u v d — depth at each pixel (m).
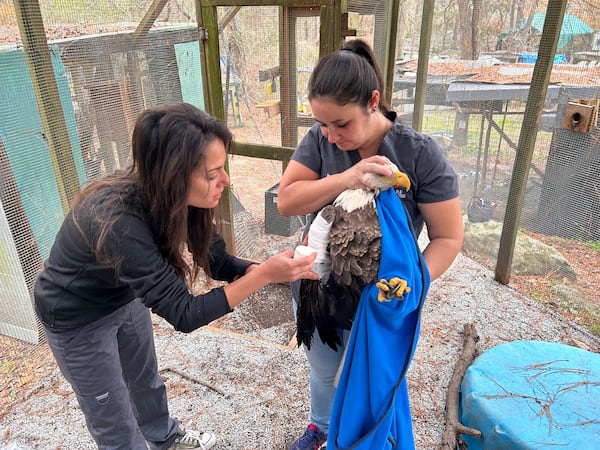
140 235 1.24
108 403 1.61
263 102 3.16
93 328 1.50
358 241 1.32
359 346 1.38
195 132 1.17
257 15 2.92
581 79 2.85
